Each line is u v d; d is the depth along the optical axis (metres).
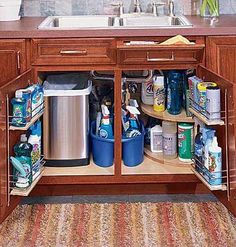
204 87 2.79
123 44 2.92
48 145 3.16
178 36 2.92
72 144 3.17
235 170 2.66
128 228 2.81
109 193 3.22
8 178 2.66
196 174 2.98
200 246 2.62
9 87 2.63
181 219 2.90
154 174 3.12
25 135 2.85
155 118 3.39
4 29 2.93
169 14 3.50
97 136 3.19
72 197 3.19
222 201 2.88
